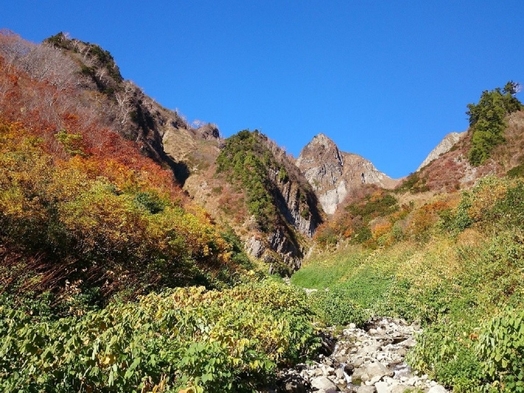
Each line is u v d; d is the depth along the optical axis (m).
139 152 37.06
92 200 11.59
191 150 83.69
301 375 8.19
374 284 19.00
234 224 53.34
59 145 22.08
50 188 11.16
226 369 5.70
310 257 49.28
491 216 17.34
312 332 10.03
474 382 6.29
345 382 8.09
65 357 4.47
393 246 26.50
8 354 4.56
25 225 9.60
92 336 5.25
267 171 68.75
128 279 11.20
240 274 20.77
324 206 121.44
